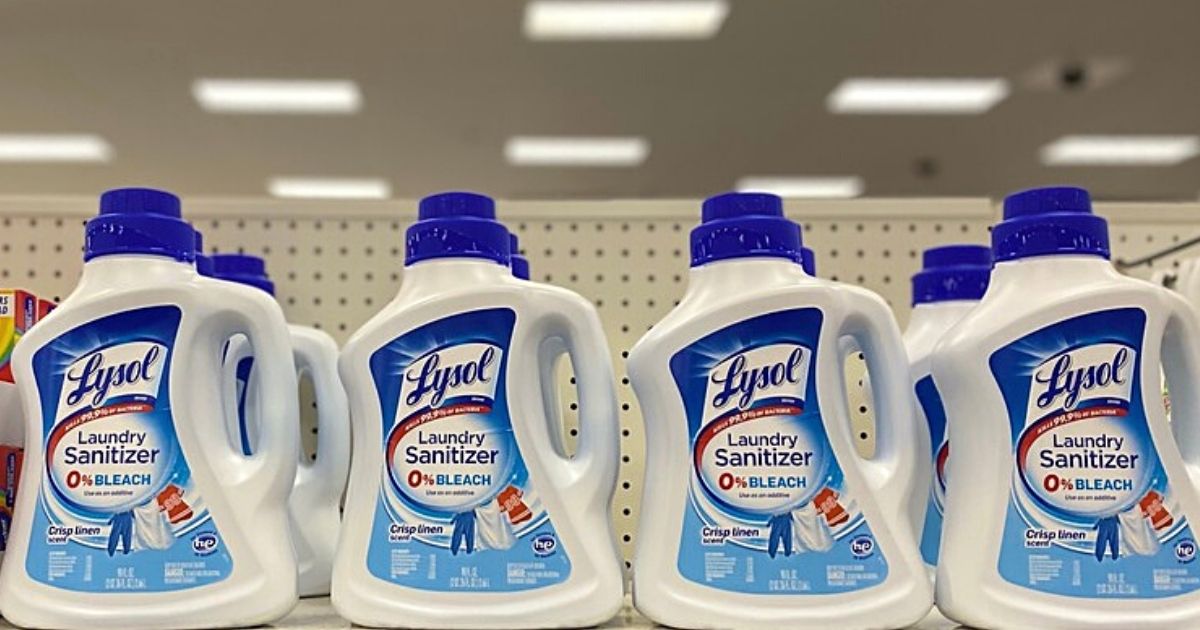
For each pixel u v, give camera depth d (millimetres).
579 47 4184
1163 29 4012
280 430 771
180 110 4805
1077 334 731
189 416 752
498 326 772
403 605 736
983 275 931
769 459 737
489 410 760
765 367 748
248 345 943
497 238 805
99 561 732
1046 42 4129
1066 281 742
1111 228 1184
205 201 1146
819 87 4574
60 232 1142
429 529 746
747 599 720
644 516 755
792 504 729
